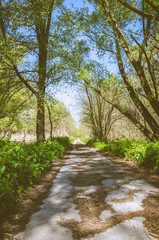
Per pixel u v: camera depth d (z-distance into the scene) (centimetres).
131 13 1046
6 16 1090
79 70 1141
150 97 886
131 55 977
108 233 250
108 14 954
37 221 289
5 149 444
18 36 1191
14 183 412
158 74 1041
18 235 249
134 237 238
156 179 525
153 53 996
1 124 2081
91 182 536
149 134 984
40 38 1329
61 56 1241
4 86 1281
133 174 614
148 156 688
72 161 1011
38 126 1296
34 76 1357
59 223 282
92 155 1334
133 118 1051
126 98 1222
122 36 991
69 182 539
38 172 522
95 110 2752
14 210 333
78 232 255
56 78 1367
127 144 1081
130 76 1189
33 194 425
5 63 1222
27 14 1090
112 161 962
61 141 1783
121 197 391
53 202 374
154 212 306
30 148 621
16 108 1420
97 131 2747
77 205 355
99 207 341
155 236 238
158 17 573
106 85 1083
